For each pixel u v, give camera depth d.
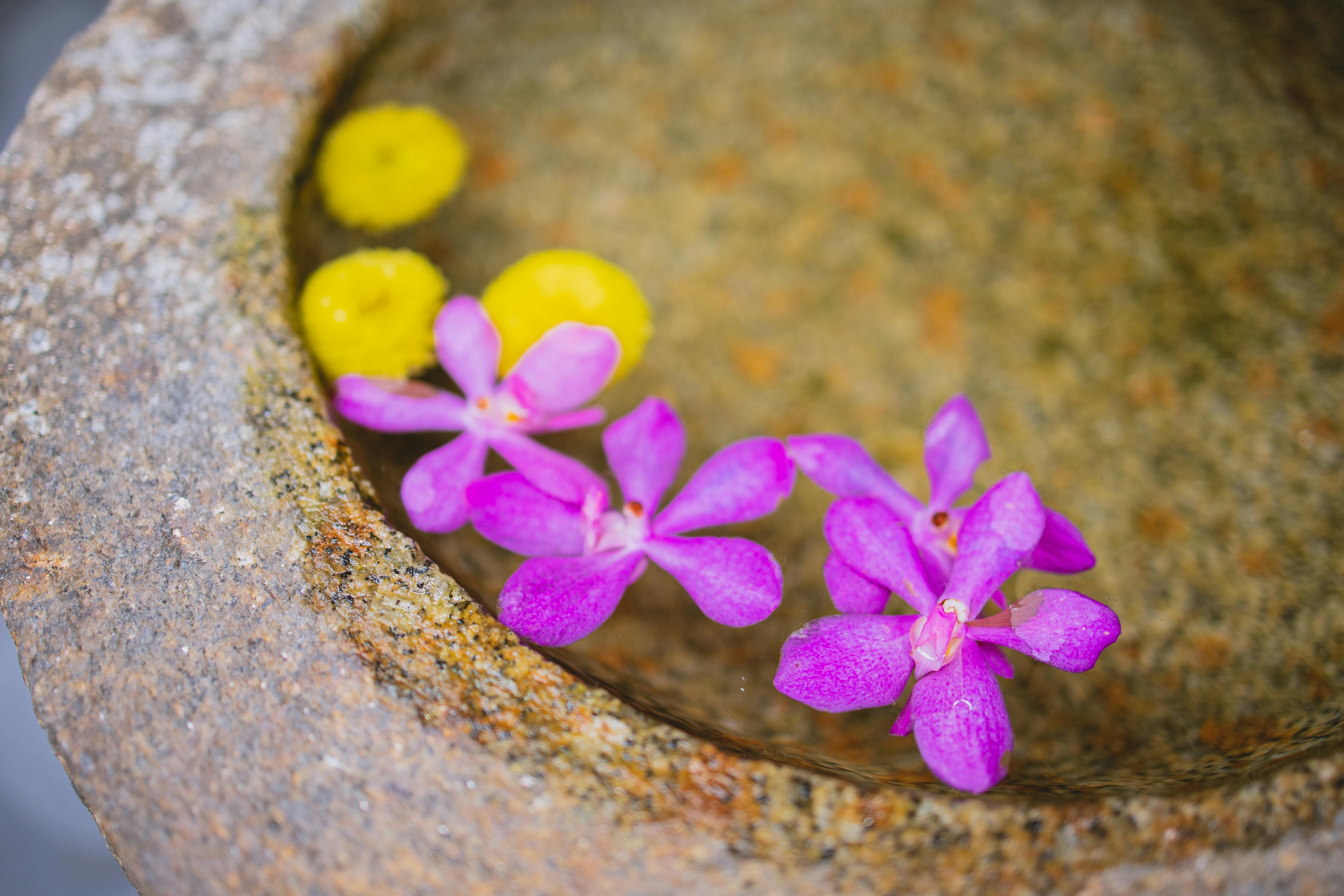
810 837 0.30
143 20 0.36
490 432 0.35
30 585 0.31
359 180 0.37
